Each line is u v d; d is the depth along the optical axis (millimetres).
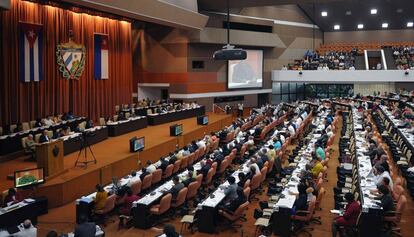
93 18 24812
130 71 28656
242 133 21891
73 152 17969
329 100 36312
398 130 19984
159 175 14414
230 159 16531
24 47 19969
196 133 24594
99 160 16469
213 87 33719
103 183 15570
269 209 11242
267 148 17047
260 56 36969
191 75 32031
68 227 11820
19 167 15523
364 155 15297
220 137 21281
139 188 13078
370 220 9742
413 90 37219
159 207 11375
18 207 10852
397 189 11312
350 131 22109
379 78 35531
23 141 16672
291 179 12891
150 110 26750
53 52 21891
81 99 24219
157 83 32875
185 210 12250
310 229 11062
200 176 13398
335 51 41312
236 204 11180
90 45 24703
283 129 22047
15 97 19656
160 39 32344
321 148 15734
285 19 39500
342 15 40594
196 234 11062
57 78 22250
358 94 37125
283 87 41188
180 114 28594
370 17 40250
